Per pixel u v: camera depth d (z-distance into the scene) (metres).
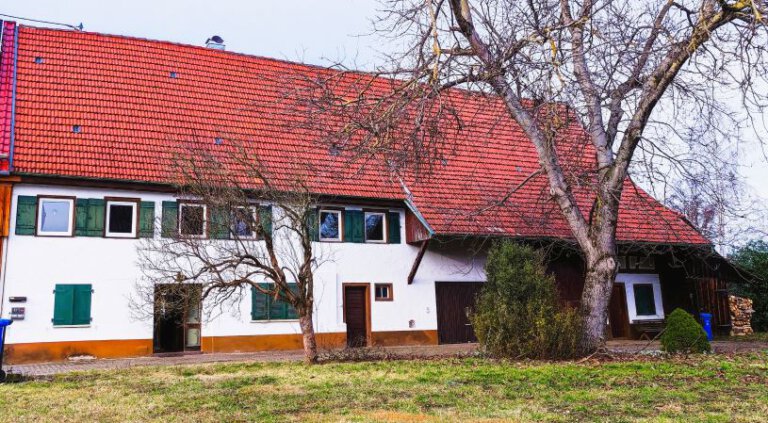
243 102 24.70
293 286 22.17
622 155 16.41
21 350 18.69
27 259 19.14
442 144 16.28
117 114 22.03
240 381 12.88
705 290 28.91
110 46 24.41
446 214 23.59
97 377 13.84
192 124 22.97
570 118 14.84
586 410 9.15
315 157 23.59
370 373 13.66
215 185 16.22
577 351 15.94
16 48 22.47
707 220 17.91
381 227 24.45
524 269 16.75
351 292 23.66
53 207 19.83
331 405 10.03
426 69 14.83
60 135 20.50
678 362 14.33
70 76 22.55
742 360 14.50
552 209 19.17
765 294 30.86
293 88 16.73
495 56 14.99
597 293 16.48
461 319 25.05
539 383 11.78
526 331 16.03
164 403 10.59
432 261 24.98
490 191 25.59
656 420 8.31
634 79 15.12
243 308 21.67
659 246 26.34
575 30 14.66
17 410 10.13
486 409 9.39
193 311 21.77
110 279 19.91
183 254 16.62
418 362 15.41
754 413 8.66
